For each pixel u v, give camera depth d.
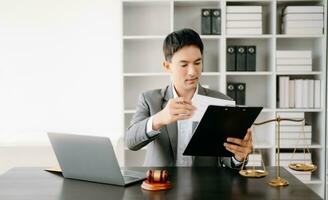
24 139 3.21
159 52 3.31
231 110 1.17
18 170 1.46
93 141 1.19
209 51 3.29
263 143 3.15
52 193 1.14
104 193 1.13
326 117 3.05
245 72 3.03
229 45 3.20
